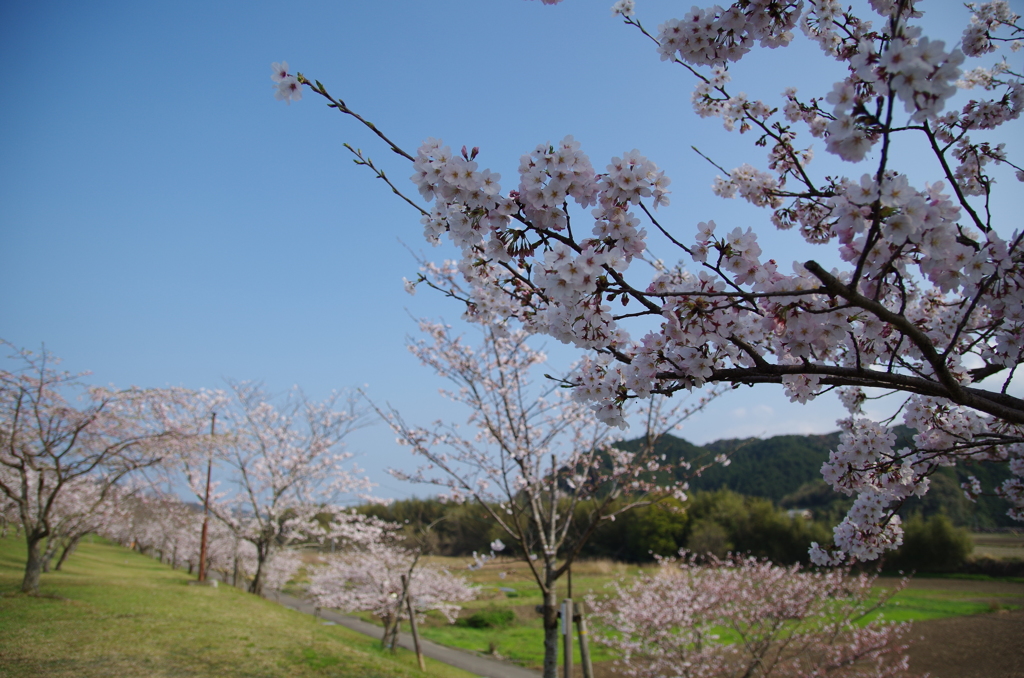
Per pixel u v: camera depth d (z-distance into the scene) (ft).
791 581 31.30
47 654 22.44
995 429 9.07
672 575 36.27
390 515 69.72
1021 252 6.20
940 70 4.76
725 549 81.61
